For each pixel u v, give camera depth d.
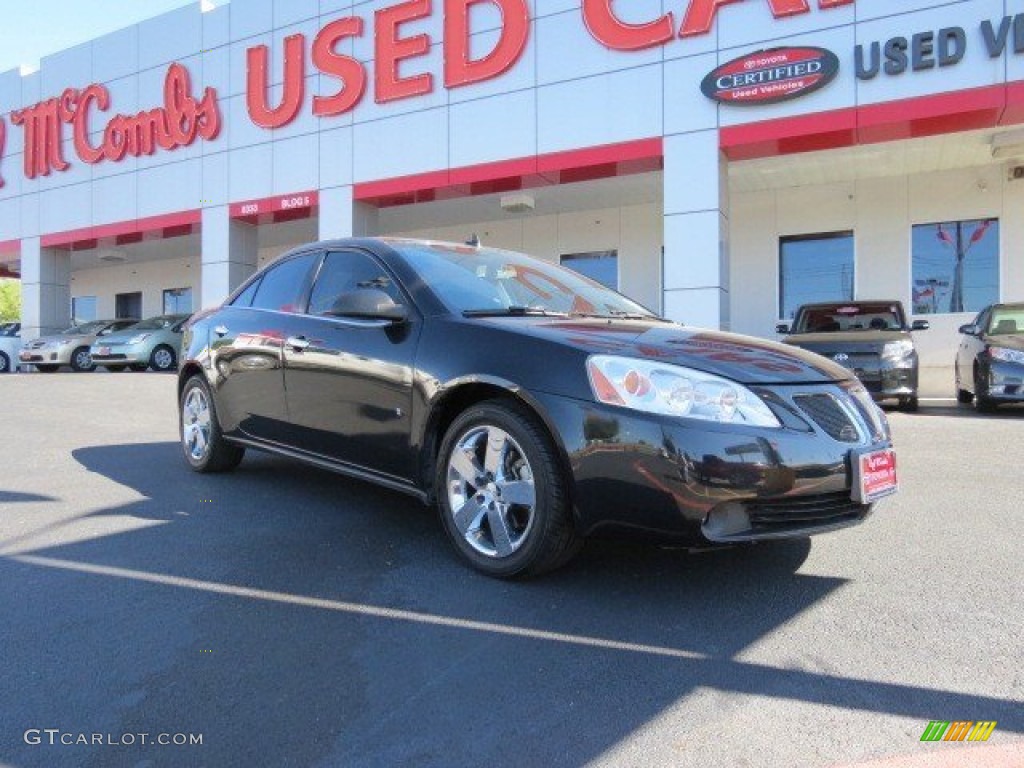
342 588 3.50
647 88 12.77
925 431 8.06
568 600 3.36
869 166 14.30
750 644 2.94
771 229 16.06
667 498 3.06
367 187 15.59
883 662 2.80
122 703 2.55
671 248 12.56
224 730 2.39
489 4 14.16
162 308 26.03
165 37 18.67
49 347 19.69
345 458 4.40
